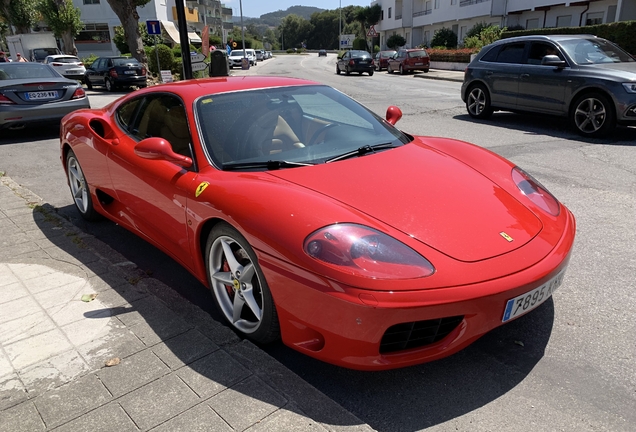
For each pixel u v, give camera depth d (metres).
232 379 2.18
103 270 3.29
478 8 35.03
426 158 2.96
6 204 4.73
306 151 2.93
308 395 2.08
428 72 28.98
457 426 2.02
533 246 2.28
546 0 28.83
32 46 33.47
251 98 3.26
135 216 3.49
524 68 8.92
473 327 2.06
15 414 2.00
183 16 11.18
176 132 3.12
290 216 2.22
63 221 4.23
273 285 2.20
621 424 2.00
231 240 2.50
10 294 2.97
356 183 2.53
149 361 2.31
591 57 8.33
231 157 2.83
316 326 2.09
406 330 2.04
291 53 122.81
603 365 2.37
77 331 2.57
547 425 2.00
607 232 3.98
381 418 2.07
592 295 3.00
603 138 7.80
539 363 2.40
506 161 3.15
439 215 2.32
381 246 2.08
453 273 2.04
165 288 3.07
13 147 8.09
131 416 1.97
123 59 19.55
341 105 3.53
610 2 25.64
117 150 3.54
